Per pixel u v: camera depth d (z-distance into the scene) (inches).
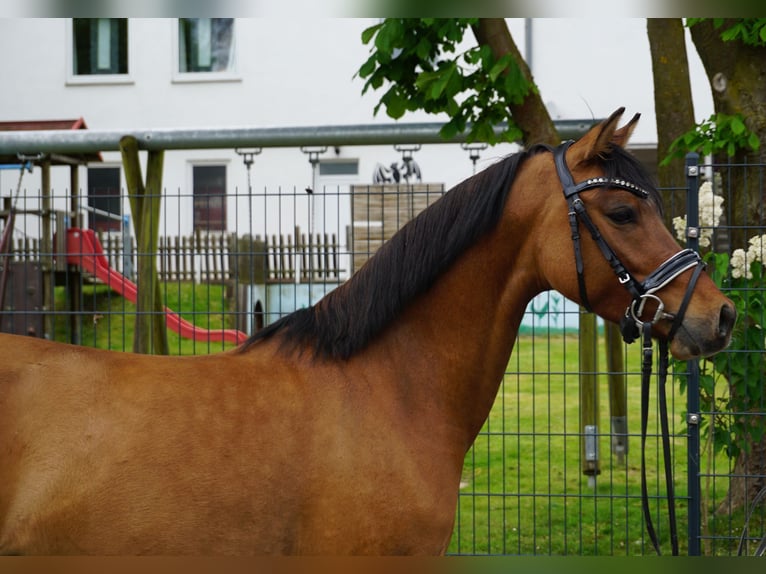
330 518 86.9
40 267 306.3
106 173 583.2
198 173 591.2
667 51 205.6
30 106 611.5
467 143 207.9
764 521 177.9
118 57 610.5
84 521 80.5
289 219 575.2
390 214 362.3
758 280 163.6
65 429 82.4
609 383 230.4
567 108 548.1
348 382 93.3
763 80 187.2
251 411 88.0
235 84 597.9
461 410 97.7
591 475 218.1
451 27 182.1
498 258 97.5
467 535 188.4
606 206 93.3
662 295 92.4
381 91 586.2
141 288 211.8
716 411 165.3
